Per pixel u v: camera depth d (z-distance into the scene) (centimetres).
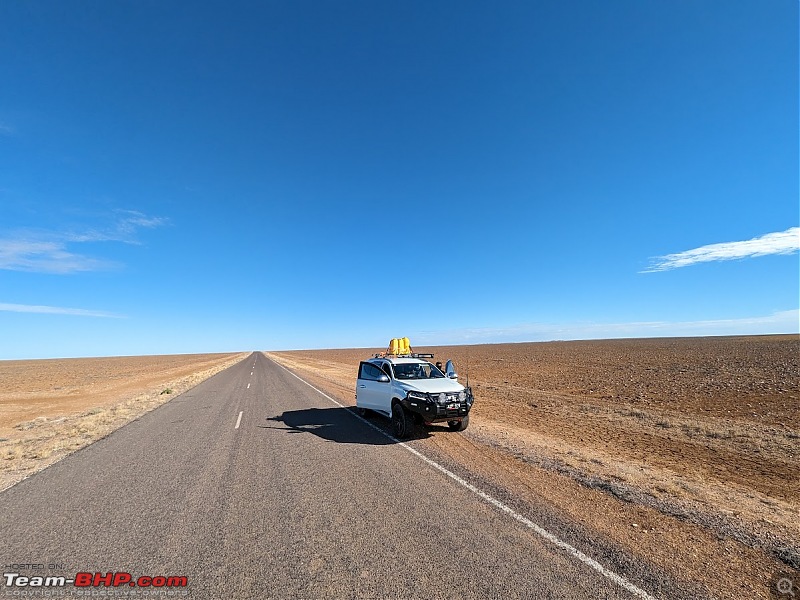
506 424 1030
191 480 616
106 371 4662
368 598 312
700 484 596
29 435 1023
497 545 398
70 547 405
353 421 1091
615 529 436
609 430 972
